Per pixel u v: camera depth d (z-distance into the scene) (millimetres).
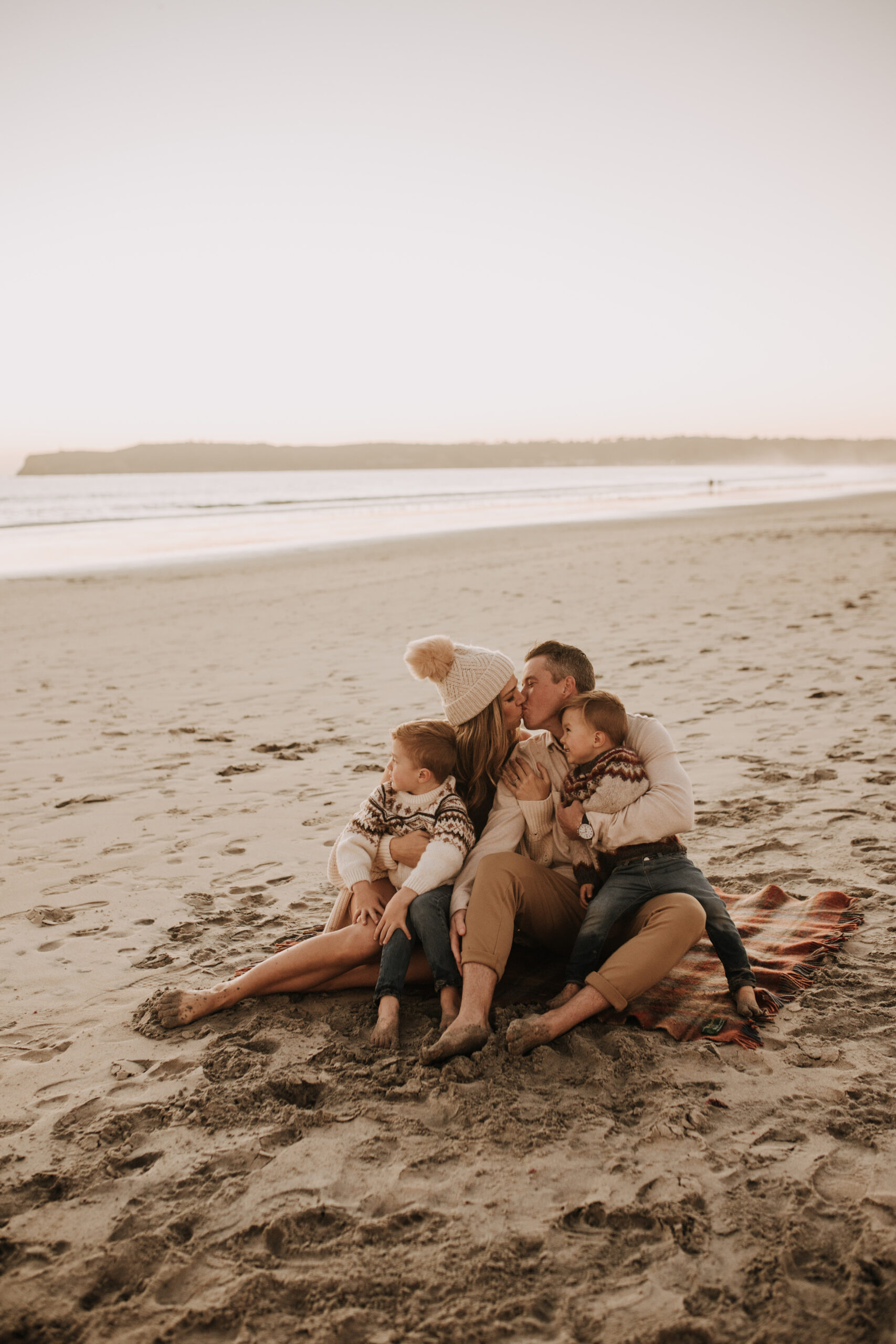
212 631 11859
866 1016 2750
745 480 89625
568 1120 2342
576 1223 2000
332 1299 1812
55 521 40500
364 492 76188
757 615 10664
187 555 22984
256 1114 2420
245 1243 1976
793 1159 2154
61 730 6973
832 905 3404
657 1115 2346
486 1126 2318
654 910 2793
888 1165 2117
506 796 3158
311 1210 2045
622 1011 2814
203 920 3641
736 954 2826
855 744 5465
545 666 3102
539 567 17516
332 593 15086
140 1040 2801
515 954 3266
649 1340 1686
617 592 13453
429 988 3090
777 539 21078
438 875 2906
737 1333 1700
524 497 58219
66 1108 2461
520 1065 2580
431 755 3029
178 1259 1930
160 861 4277
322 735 6531
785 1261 1848
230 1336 1743
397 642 10320
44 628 12531
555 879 3012
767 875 3770
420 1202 2074
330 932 3082
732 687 7125
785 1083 2453
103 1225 2039
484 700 3039
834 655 8133
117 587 17016
